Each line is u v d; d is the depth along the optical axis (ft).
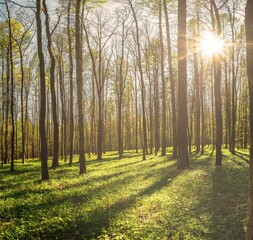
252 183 17.37
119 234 26.02
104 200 37.40
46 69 143.84
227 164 62.95
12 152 90.17
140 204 34.55
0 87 152.25
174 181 45.65
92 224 29.50
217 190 37.60
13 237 26.91
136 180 51.06
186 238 23.52
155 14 97.86
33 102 197.67
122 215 30.71
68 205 36.50
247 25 18.39
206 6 78.13
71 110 96.84
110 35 120.88
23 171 85.25
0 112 161.89
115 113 249.75
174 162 72.43
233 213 28.27
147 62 135.44
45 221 30.60
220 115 62.59
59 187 50.24
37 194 44.34
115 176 58.85
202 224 26.25
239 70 149.48
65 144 121.08
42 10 71.97
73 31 102.01
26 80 153.79
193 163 67.46
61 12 88.02
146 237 24.77
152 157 103.50
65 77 144.97
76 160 125.49
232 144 102.17
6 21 95.86
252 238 17.16
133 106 227.81
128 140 241.76
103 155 153.48
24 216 32.99
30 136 225.76
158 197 36.40
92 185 49.47
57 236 27.40
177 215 29.19
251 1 18.22
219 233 24.13
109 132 247.91
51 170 80.69
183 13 58.85
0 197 43.83
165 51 130.72
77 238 26.63
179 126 58.75
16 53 116.06
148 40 131.85
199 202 32.78
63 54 119.44
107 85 181.78
